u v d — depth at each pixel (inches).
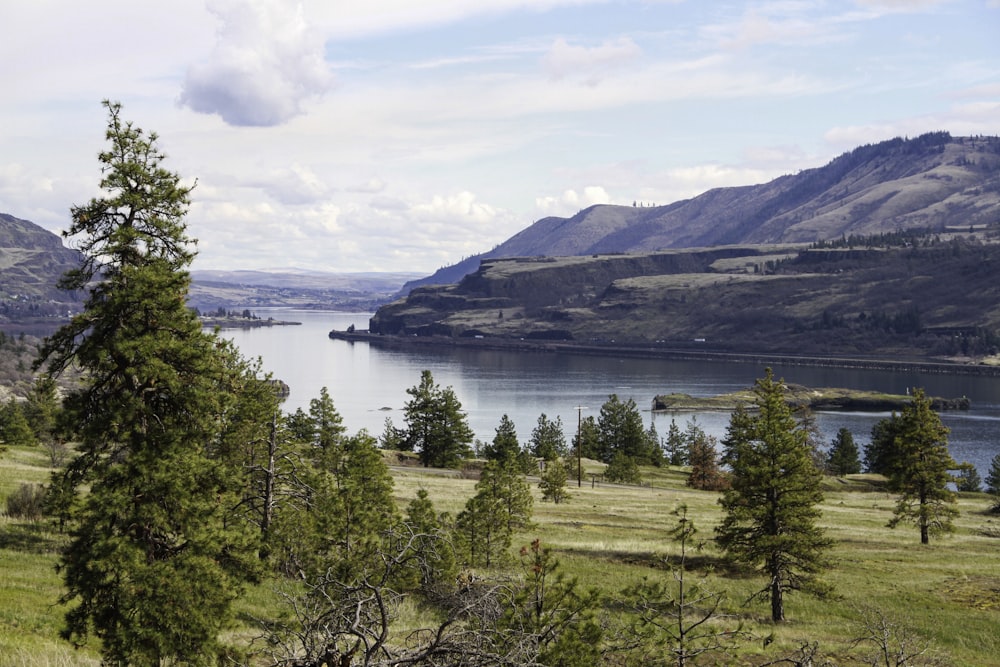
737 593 1614.2
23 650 691.4
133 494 697.0
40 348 721.0
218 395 777.6
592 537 2149.4
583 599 686.5
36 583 995.3
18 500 1437.0
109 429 714.8
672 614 1210.6
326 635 395.9
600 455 5477.4
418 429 4077.3
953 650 1249.4
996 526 2844.5
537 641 465.1
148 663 655.8
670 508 2915.8
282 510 1138.7
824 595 1473.9
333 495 1062.4
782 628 1355.8
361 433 1299.2
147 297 711.7
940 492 2342.5
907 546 2305.6
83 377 732.0
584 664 628.7
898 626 918.4
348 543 997.8
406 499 2512.3
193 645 673.6
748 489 1493.6
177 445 729.0
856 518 2945.4
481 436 7204.7
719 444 6835.6
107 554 663.8
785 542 1433.3
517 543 1923.0
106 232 737.0
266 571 802.8
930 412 2374.5
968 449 6594.5
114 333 721.0
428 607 820.0
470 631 408.2
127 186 741.3
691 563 1875.0
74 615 682.8
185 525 713.0
